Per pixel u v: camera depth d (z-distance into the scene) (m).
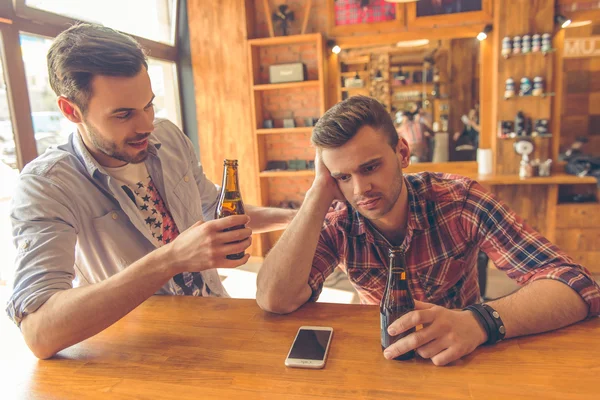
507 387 0.77
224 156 4.45
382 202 1.11
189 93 4.52
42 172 1.19
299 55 4.31
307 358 0.88
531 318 0.93
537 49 3.61
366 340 0.96
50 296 0.99
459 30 3.88
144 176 1.45
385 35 4.05
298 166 4.43
